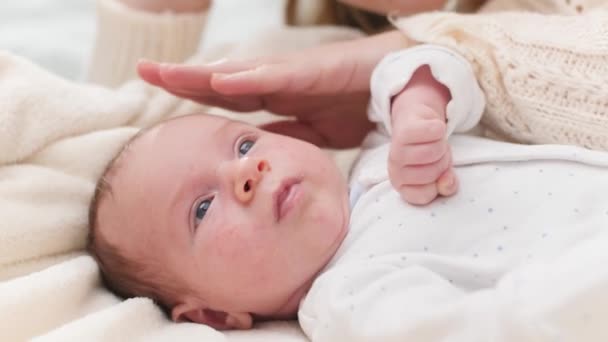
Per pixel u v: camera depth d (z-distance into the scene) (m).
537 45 0.87
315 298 0.79
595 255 0.68
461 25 0.91
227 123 0.89
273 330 0.83
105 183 0.88
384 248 0.80
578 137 0.85
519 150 0.82
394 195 0.83
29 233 0.86
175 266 0.84
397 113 0.85
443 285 0.74
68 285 0.81
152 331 0.80
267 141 0.87
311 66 0.95
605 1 0.92
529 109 0.88
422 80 0.87
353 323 0.74
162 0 1.20
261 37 1.20
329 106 1.03
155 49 1.22
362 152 0.98
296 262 0.82
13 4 1.62
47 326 0.79
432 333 0.70
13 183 0.89
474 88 0.88
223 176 0.82
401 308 0.72
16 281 0.80
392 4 1.04
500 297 0.69
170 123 0.90
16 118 0.93
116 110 1.01
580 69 0.84
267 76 0.92
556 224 0.76
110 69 1.25
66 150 0.96
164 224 0.84
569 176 0.79
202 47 1.50
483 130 0.97
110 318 0.77
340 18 1.38
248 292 0.82
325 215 0.82
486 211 0.79
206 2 1.25
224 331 0.85
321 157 0.86
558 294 0.66
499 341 0.67
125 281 0.88
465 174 0.83
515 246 0.76
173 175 0.84
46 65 1.43
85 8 1.63
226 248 0.81
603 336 0.66
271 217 0.81
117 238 0.86
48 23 1.58
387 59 0.91
